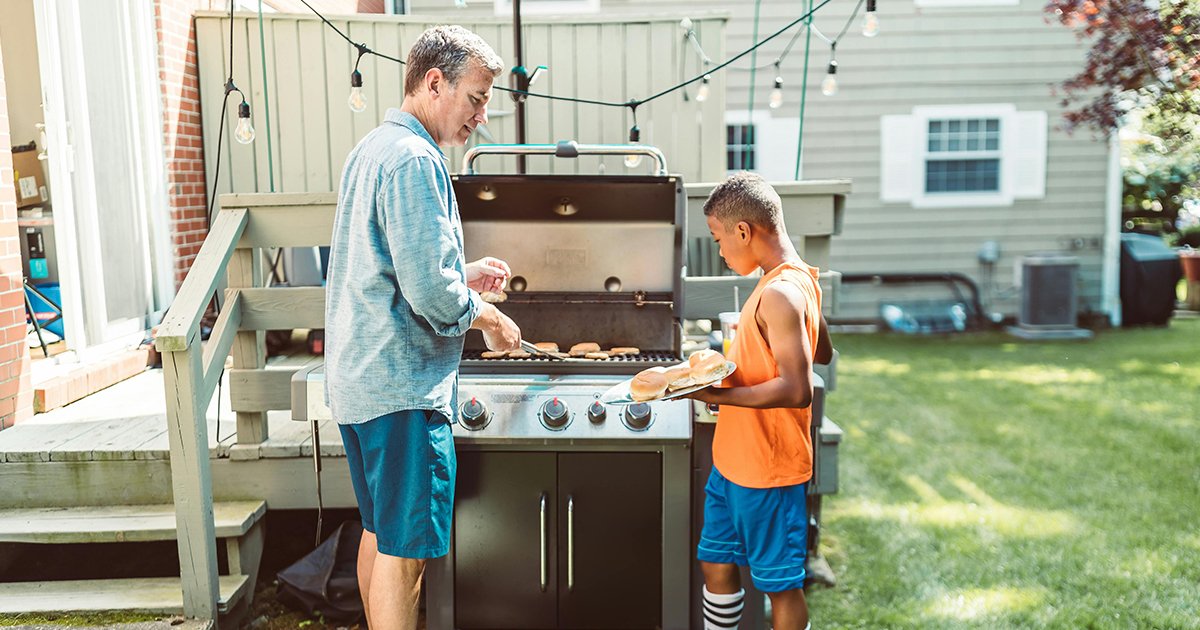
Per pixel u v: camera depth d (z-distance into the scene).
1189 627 2.50
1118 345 7.37
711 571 2.08
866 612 2.66
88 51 3.84
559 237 2.56
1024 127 8.25
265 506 2.79
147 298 4.29
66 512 2.76
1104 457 4.21
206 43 4.62
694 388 1.83
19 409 3.18
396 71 4.71
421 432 1.89
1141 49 4.45
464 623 2.27
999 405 5.29
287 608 2.77
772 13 8.01
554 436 2.16
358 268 1.87
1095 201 8.38
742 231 1.94
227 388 3.69
